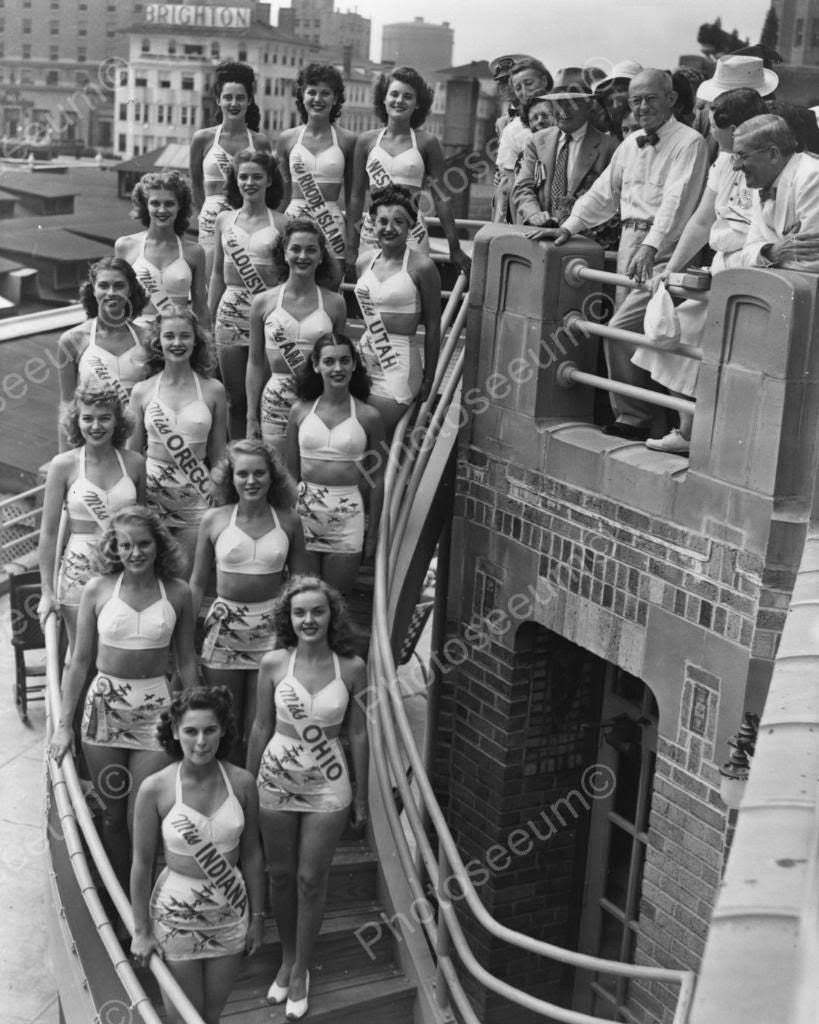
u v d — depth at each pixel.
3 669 11.74
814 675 3.25
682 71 7.40
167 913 5.43
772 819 2.27
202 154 8.67
